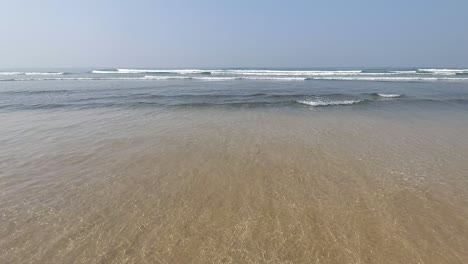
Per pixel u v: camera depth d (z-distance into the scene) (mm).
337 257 4270
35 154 8836
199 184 6738
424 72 60688
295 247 4492
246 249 4457
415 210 5512
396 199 5945
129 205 5766
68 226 5055
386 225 5039
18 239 4699
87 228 5000
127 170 7590
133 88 27594
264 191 6367
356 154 8828
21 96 21719
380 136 10961
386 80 37000
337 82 34156
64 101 19375
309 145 9789
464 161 8156
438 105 18125
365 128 12281
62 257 4289
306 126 12695
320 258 4254
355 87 28594
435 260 4180
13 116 14742
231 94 23031
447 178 6973
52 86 29469
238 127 12500
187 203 5844
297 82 34156
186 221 5203
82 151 9133
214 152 9047
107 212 5504
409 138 10648
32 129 12000
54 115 15062
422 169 7566
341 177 7090
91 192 6328
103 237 4750
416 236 4719
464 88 27531
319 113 15789
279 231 4895
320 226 5031
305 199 5984
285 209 5594
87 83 33219
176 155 8766
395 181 6820
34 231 4910
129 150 9250
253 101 19516
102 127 12414
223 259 4242
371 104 18547
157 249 4465
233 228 4988
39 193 6277
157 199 6012
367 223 5109
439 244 4512
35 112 15867
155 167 7797
